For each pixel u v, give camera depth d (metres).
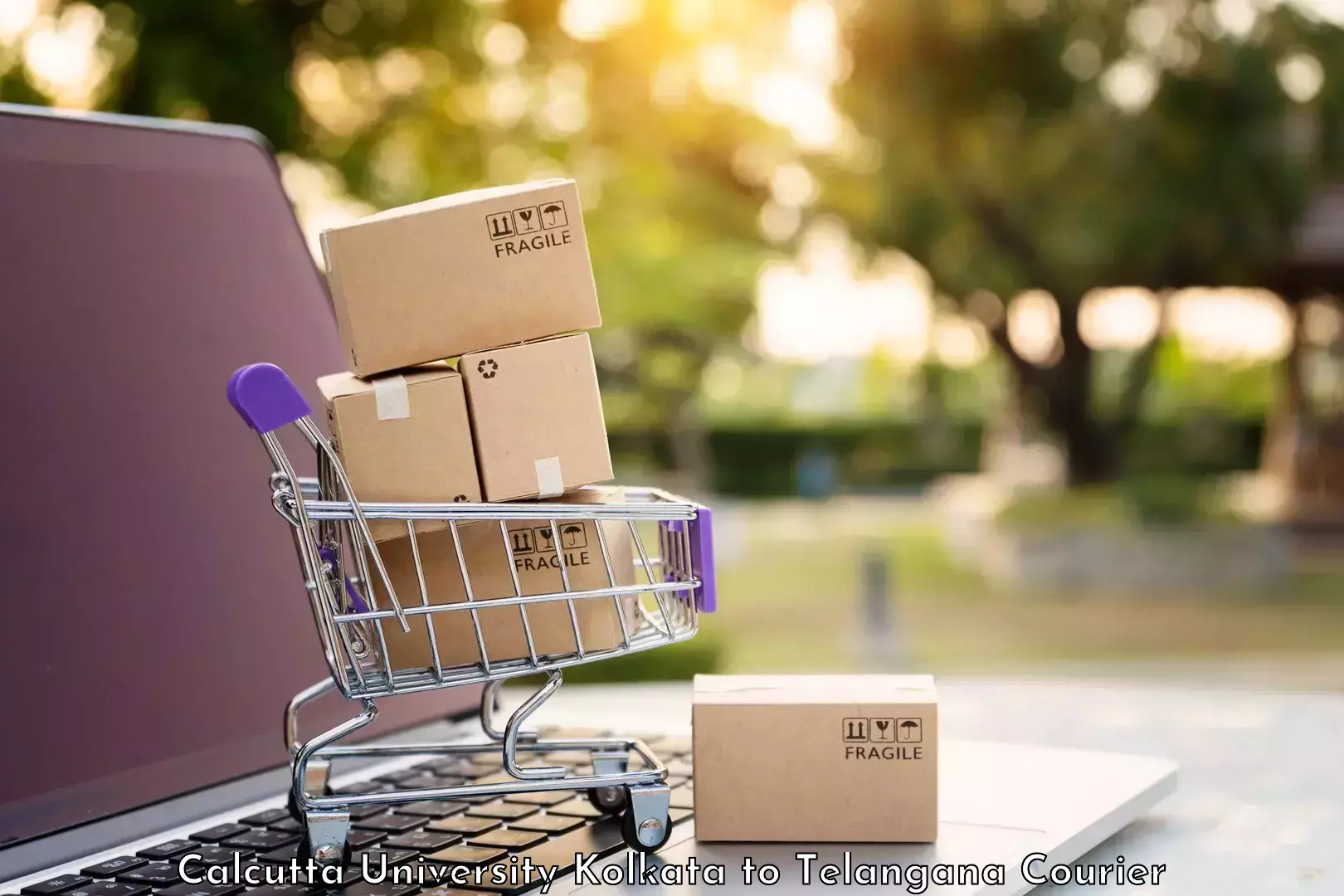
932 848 1.30
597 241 10.08
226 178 1.97
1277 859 1.41
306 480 1.45
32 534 1.54
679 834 1.38
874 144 13.71
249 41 6.96
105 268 1.74
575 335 1.38
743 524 23.28
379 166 7.83
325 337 2.02
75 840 1.40
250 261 1.95
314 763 1.71
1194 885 1.33
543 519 1.33
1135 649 10.92
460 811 1.44
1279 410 21.89
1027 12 13.09
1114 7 13.24
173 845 1.35
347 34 7.57
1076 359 17.95
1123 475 18.45
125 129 1.85
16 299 1.62
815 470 28.75
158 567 1.66
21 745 1.43
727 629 12.33
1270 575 15.34
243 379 1.20
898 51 13.24
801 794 1.33
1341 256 18.17
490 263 1.39
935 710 1.33
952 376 24.08
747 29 11.88
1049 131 13.30
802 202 14.99
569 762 1.70
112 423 1.67
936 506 26.53
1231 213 13.59
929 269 15.45
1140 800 1.50
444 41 7.80
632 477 25.28
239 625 1.74
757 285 17.11
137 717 1.57
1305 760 1.87
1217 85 13.28
